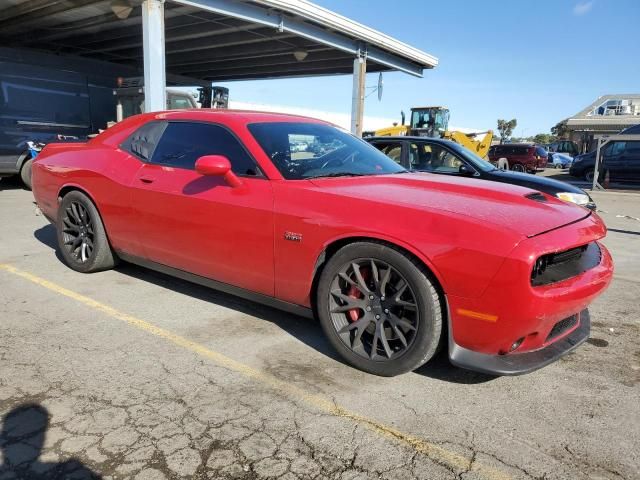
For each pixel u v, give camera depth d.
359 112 14.97
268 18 11.52
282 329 3.45
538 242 2.36
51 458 2.07
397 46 15.25
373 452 2.16
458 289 2.41
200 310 3.77
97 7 12.39
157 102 9.54
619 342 3.43
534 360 2.52
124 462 2.06
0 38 16.84
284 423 2.35
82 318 3.56
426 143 6.98
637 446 2.24
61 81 11.58
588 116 46.53
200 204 3.38
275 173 3.16
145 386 2.65
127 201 3.93
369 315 2.77
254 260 3.16
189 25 13.62
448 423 2.38
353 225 2.70
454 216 2.51
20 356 2.95
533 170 27.22
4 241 5.85
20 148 10.81
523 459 2.13
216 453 2.13
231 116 3.59
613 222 9.48
